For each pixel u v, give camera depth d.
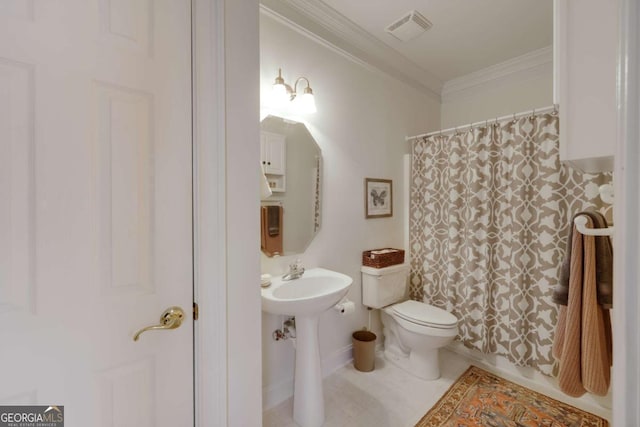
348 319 2.13
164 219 0.88
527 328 1.88
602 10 0.44
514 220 1.91
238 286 1.04
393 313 2.06
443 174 2.31
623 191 0.33
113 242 0.79
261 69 1.62
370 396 1.75
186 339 0.93
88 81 0.74
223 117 0.98
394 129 2.48
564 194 1.73
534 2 1.79
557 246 1.74
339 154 2.05
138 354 0.84
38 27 0.68
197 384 0.95
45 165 0.69
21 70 0.66
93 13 0.75
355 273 2.17
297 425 1.54
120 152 0.80
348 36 2.05
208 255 0.96
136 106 0.82
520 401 1.69
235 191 1.02
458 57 2.42
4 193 0.65
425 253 2.43
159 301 0.87
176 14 0.89
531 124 1.87
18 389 0.67
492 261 2.04
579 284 0.92
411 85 2.64
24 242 0.67
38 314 0.69
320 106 1.93
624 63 0.33
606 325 0.92
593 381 0.87
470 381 1.90
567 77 0.48
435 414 1.59
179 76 0.90
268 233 1.70
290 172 1.79
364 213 2.23
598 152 0.44
